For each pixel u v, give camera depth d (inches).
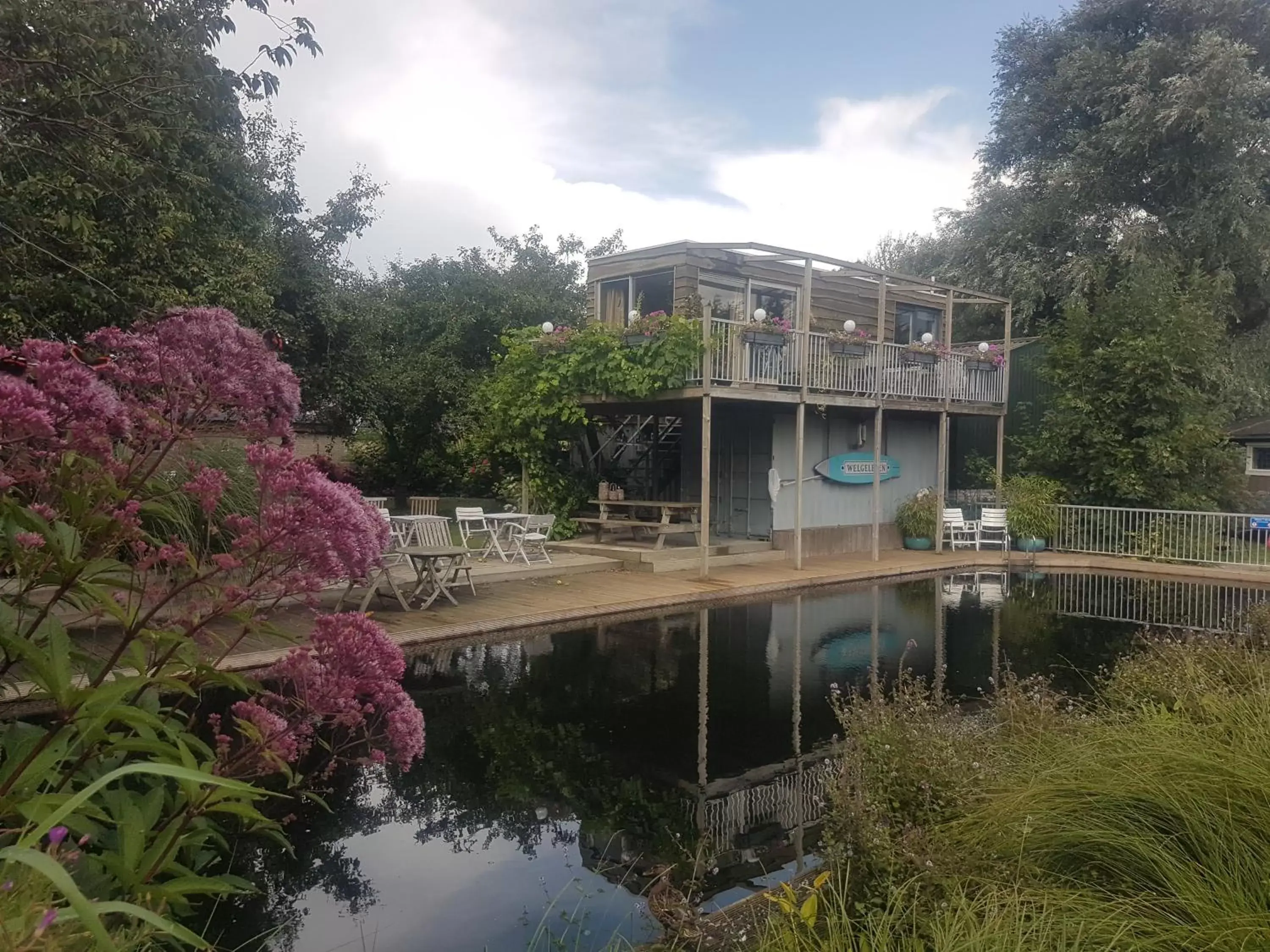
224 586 100.8
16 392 82.1
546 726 241.9
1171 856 110.6
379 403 729.6
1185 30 929.5
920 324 756.6
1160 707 172.6
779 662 317.7
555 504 598.2
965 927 102.2
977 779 143.7
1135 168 916.6
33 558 90.4
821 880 113.8
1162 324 658.8
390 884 152.3
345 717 102.7
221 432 117.3
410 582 416.2
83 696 78.3
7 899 61.7
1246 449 817.5
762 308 622.5
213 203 430.3
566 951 129.6
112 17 222.1
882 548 683.4
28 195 256.4
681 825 178.9
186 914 95.7
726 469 636.1
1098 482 673.0
